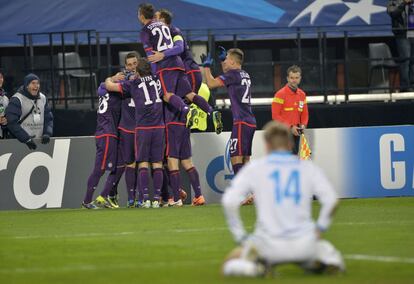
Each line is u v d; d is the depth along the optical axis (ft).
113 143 159.12
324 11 212.84
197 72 164.25
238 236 72.74
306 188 72.90
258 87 211.61
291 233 71.82
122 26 208.85
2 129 175.83
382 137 178.50
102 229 121.70
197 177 162.71
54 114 190.39
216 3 211.00
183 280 76.54
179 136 159.53
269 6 212.02
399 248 96.84
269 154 74.38
